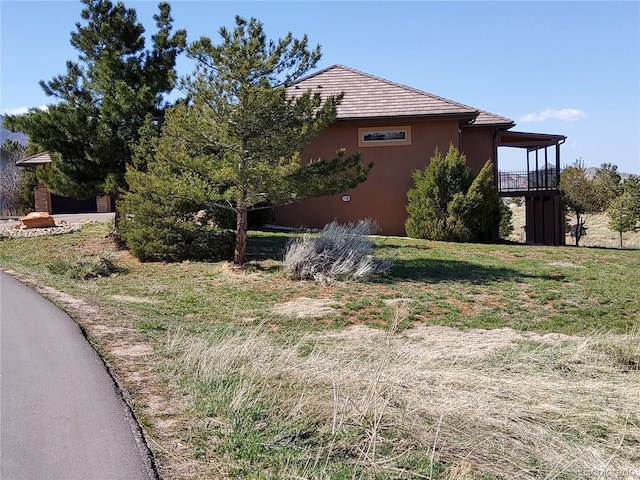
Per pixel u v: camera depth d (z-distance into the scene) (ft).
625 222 104.53
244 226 44.27
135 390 17.66
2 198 115.03
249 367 19.10
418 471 12.98
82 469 12.42
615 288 40.91
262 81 38.75
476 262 49.34
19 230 68.03
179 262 48.60
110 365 20.18
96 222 72.79
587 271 46.60
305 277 41.96
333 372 17.87
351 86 72.43
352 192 68.80
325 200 68.85
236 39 40.06
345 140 68.44
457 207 61.36
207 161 40.55
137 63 54.13
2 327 25.61
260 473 12.46
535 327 32.65
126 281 42.68
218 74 40.70
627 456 15.28
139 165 49.88
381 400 15.81
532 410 17.29
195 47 39.65
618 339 27.61
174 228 48.55
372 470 12.84
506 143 84.07
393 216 68.69
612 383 21.07
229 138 41.22
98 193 54.34
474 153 76.38
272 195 41.63
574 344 27.07
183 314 33.06
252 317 33.01
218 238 50.44
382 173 68.54
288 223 68.95
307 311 34.22
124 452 13.21
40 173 61.11
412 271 45.21
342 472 12.66
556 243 81.51
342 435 14.37
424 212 62.23
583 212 115.44
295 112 41.34
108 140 51.01
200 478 12.25
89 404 16.21
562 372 22.52
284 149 42.06
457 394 17.35
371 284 40.98
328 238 45.03
